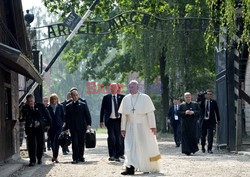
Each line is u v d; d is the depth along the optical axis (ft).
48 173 115.14
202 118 173.99
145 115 115.44
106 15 238.89
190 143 165.99
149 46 288.71
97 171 117.80
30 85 180.04
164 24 262.88
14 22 138.62
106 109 143.23
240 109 174.19
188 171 114.01
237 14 152.87
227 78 175.42
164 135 313.12
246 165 125.49
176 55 278.26
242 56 199.41
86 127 142.61
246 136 261.03
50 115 144.77
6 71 138.51
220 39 173.37
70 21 187.21
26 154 171.32
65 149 171.42
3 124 133.18
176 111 209.46
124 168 115.96
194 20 196.75
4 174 109.70
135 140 113.70
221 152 175.52
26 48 146.72
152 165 113.39
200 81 290.76
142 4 233.35
